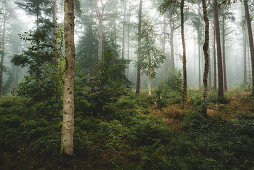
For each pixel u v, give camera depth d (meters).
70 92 4.96
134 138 6.29
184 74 11.56
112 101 9.48
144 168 4.43
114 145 5.90
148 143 6.23
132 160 5.03
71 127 4.95
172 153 5.36
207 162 4.71
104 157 5.11
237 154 5.18
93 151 5.39
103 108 9.06
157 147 5.88
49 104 8.84
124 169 4.51
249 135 6.43
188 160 4.80
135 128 7.20
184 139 6.33
